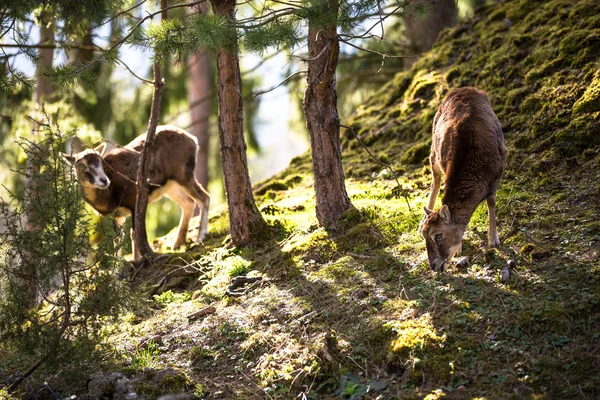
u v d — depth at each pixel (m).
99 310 6.31
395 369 5.43
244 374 5.94
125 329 7.15
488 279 6.22
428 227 6.15
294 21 6.46
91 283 6.41
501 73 9.70
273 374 5.77
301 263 7.48
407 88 11.34
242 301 7.15
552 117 8.34
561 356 5.12
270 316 6.64
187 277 8.24
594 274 5.84
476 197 6.27
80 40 10.36
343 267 7.11
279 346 6.12
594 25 9.10
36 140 11.01
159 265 8.83
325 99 7.86
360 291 6.52
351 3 6.22
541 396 4.83
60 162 6.50
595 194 7.05
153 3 9.63
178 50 6.68
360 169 9.73
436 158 7.16
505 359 5.25
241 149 8.38
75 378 6.14
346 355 5.71
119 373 5.95
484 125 6.55
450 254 6.20
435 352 5.44
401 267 6.80
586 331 5.29
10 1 7.44
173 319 7.11
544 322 5.46
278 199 10.01
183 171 9.90
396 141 10.17
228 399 5.59
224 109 8.27
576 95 8.37
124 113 17.12
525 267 6.25
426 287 6.30
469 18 11.71
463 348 5.42
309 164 11.15
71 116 11.64
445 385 5.16
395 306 6.15
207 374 6.07
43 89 12.26
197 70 18.62
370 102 11.78
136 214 9.02
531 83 9.11
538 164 7.84
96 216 12.03
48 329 6.30
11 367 6.70
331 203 8.05
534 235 6.70
